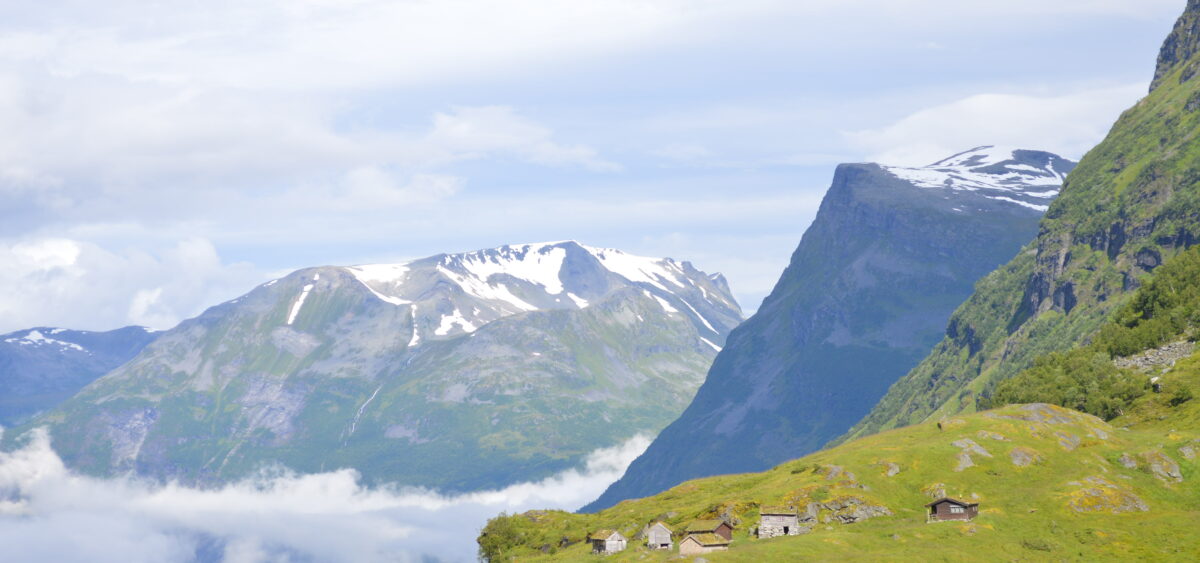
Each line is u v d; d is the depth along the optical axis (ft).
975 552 631.56
